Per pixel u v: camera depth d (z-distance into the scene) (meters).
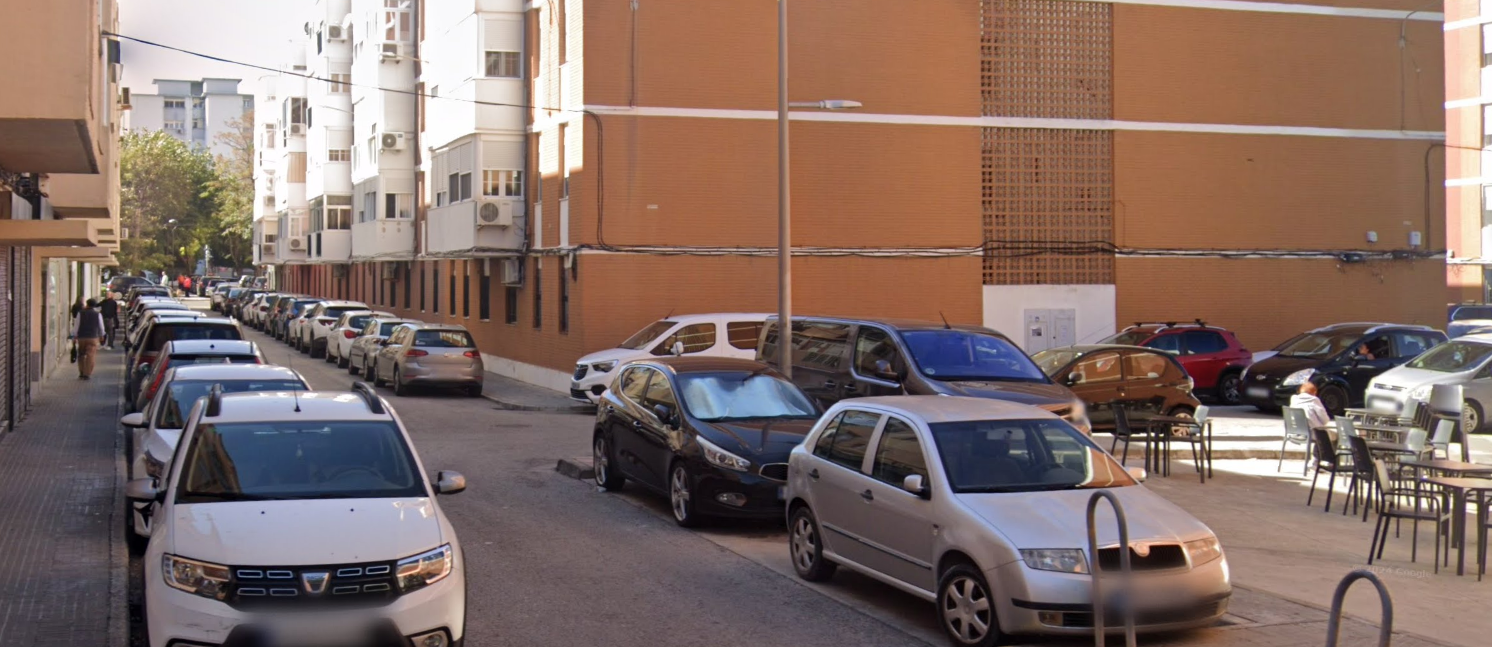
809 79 26.38
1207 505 13.37
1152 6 28.52
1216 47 28.95
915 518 8.32
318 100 49.66
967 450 8.48
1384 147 30.28
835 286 26.53
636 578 9.86
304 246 57.19
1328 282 29.89
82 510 12.01
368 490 7.59
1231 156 29.11
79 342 28.61
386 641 6.53
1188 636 8.06
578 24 25.70
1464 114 44.81
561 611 8.74
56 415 20.81
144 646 7.56
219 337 20.38
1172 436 16.38
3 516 11.59
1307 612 8.71
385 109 39.56
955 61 27.23
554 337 27.98
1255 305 29.31
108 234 24.39
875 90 26.73
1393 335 22.70
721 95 26.08
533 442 19.08
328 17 47.44
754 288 26.33
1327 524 12.32
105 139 19.16
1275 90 29.41
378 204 40.03
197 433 7.88
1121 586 7.34
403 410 24.14
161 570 6.62
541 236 29.02
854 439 9.42
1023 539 7.52
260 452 7.77
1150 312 28.52
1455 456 16.47
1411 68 30.47
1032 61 27.78
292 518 6.96
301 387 11.62
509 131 30.30
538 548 11.02
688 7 25.89
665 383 13.19
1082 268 28.14
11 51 9.88
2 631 7.80
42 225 14.88
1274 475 15.53
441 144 33.00
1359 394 22.11
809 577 9.75
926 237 27.08
